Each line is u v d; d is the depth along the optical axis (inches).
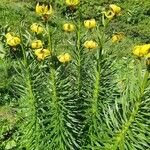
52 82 30.7
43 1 76.0
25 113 34.6
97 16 79.4
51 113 31.8
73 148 32.6
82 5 80.7
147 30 80.0
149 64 23.6
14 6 74.0
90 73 31.4
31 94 31.8
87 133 32.8
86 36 31.5
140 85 26.5
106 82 31.3
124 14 83.0
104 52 31.0
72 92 32.0
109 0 84.1
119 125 29.0
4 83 46.0
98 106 31.7
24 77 31.8
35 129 33.2
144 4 87.3
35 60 31.6
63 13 73.6
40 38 31.1
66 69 31.6
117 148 29.6
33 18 69.9
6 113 43.4
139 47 23.7
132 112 27.7
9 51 50.6
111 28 75.0
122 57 53.6
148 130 28.0
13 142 39.3
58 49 50.8
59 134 32.4
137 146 28.4
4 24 66.0
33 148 34.0
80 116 33.1
